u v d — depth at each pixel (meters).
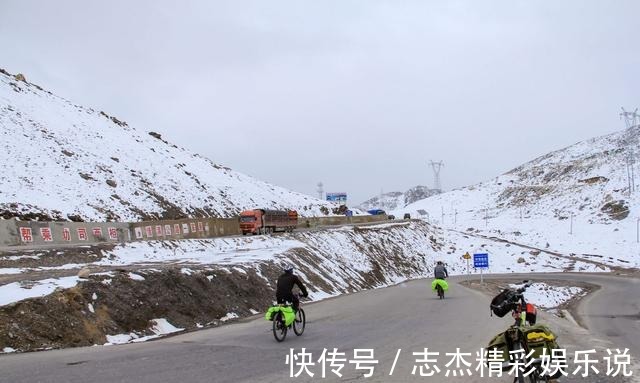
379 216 108.38
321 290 30.80
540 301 45.00
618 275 63.34
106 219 49.44
